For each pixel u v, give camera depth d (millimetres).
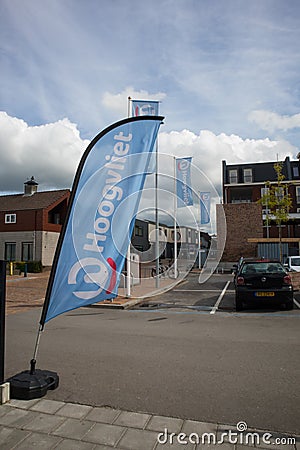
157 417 3559
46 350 6129
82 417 3570
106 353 5891
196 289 15453
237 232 29141
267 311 9922
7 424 3432
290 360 5395
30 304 12125
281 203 23156
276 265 10391
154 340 6766
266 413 3635
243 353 5797
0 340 3990
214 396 4062
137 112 12578
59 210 34250
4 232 32188
